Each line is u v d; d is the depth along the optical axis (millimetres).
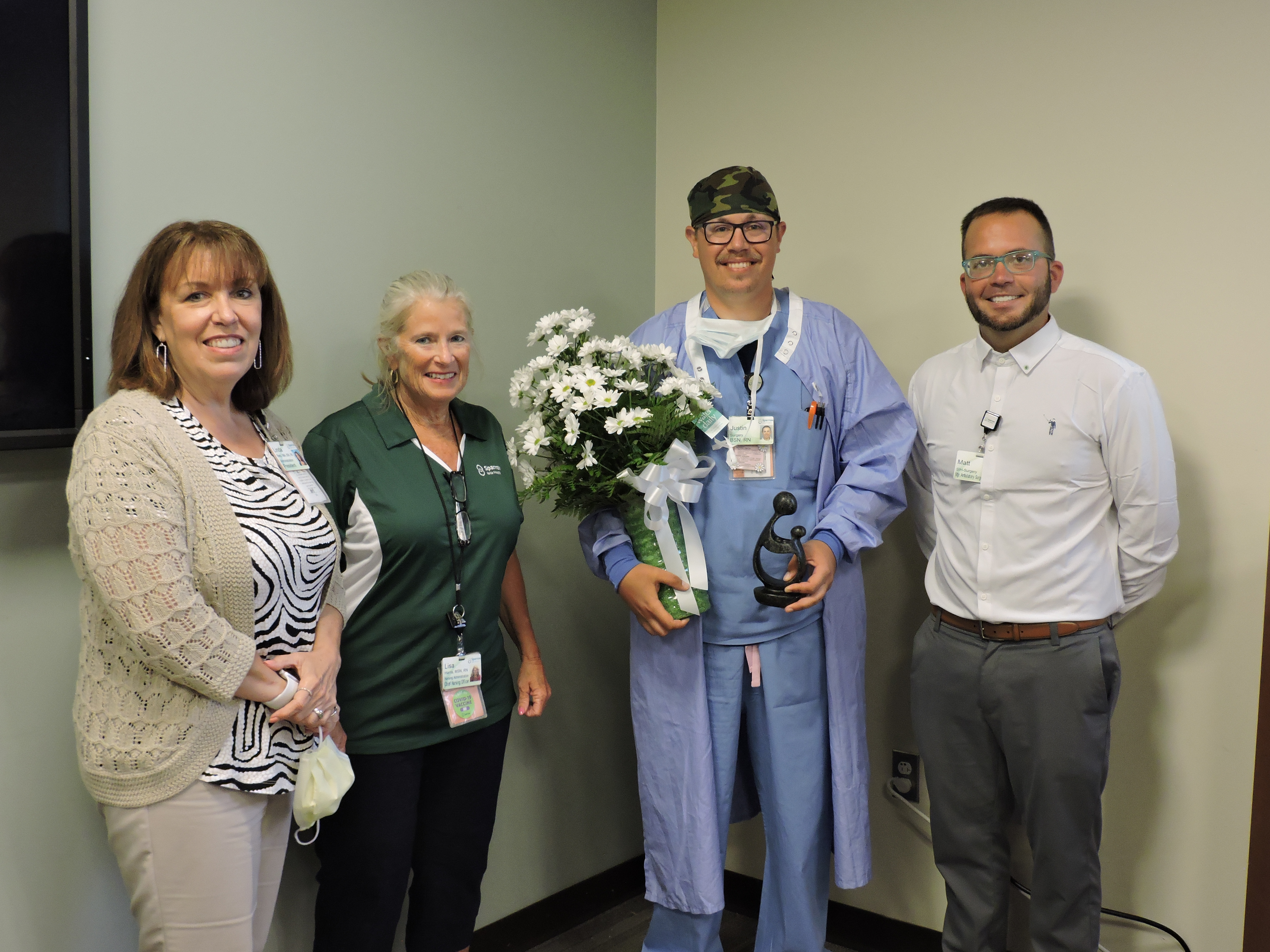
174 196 1772
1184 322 2109
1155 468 1879
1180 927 2156
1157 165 2127
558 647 2615
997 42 2318
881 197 2508
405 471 1823
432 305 1809
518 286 2479
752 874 2791
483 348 2391
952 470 2082
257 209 1905
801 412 2037
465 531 1848
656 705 2053
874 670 2557
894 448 2062
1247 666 2061
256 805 1448
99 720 1362
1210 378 2084
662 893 2094
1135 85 2145
